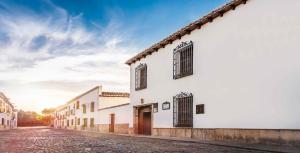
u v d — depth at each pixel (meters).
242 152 9.55
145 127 23.09
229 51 14.23
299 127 10.62
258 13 12.69
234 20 14.02
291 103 10.97
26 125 96.31
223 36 14.70
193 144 13.05
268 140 11.80
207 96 15.59
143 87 22.97
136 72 24.56
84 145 13.02
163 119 19.91
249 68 12.97
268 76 12.00
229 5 13.95
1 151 10.20
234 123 13.60
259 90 12.39
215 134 14.78
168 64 19.69
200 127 15.99
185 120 17.48
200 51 16.41
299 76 10.73
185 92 17.56
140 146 12.25
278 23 11.71
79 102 48.84
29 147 11.95
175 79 18.73
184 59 18.09
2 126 50.62
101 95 37.91
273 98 11.72
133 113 24.62
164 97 19.94
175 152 9.71
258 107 12.38
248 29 13.16
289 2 11.31
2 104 50.12
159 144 13.21
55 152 9.90
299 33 10.84
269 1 12.18
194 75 16.80
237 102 13.52
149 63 22.38
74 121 52.62
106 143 14.23
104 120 34.59
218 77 14.86
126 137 20.12
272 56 11.88
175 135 18.28
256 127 12.40
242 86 13.29
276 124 11.51
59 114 75.12
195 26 16.70
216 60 15.09
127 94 39.41
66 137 20.66
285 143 11.11
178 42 18.64
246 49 13.20
